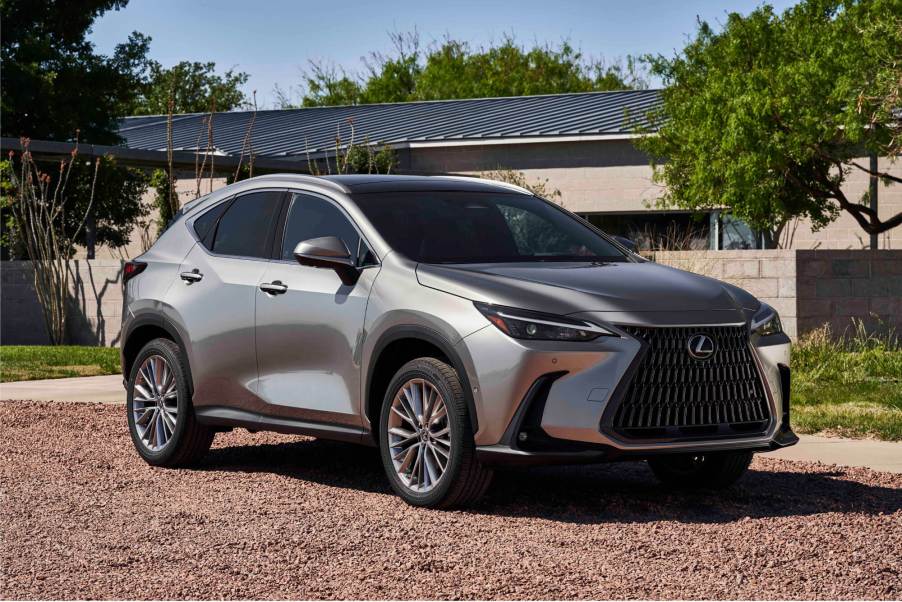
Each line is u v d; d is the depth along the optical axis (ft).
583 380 19.10
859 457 26.17
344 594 15.28
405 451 21.17
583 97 100.53
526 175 82.64
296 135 95.76
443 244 22.27
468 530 18.83
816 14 57.57
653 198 78.54
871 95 50.47
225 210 25.91
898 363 42.42
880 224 62.80
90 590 15.64
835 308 49.73
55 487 23.24
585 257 23.00
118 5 95.35
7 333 65.72
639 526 19.15
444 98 198.39
